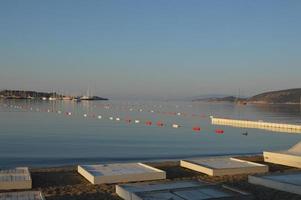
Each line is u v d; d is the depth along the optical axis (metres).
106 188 14.84
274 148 36.34
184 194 12.65
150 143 38.16
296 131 55.12
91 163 25.33
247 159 21.86
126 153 30.84
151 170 16.91
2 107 125.69
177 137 44.59
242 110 142.62
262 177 15.30
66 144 36.38
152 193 12.79
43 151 31.38
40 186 15.35
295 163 19.56
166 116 92.56
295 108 167.38
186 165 19.31
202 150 33.69
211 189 13.30
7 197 12.32
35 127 55.56
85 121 70.00
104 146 35.25
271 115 102.19
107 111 113.19
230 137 46.03
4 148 33.09
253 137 46.56
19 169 17.20
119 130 52.84
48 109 117.25
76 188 14.90
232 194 12.64
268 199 13.16
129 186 13.87
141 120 76.12
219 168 17.53
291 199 13.14
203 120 77.75
